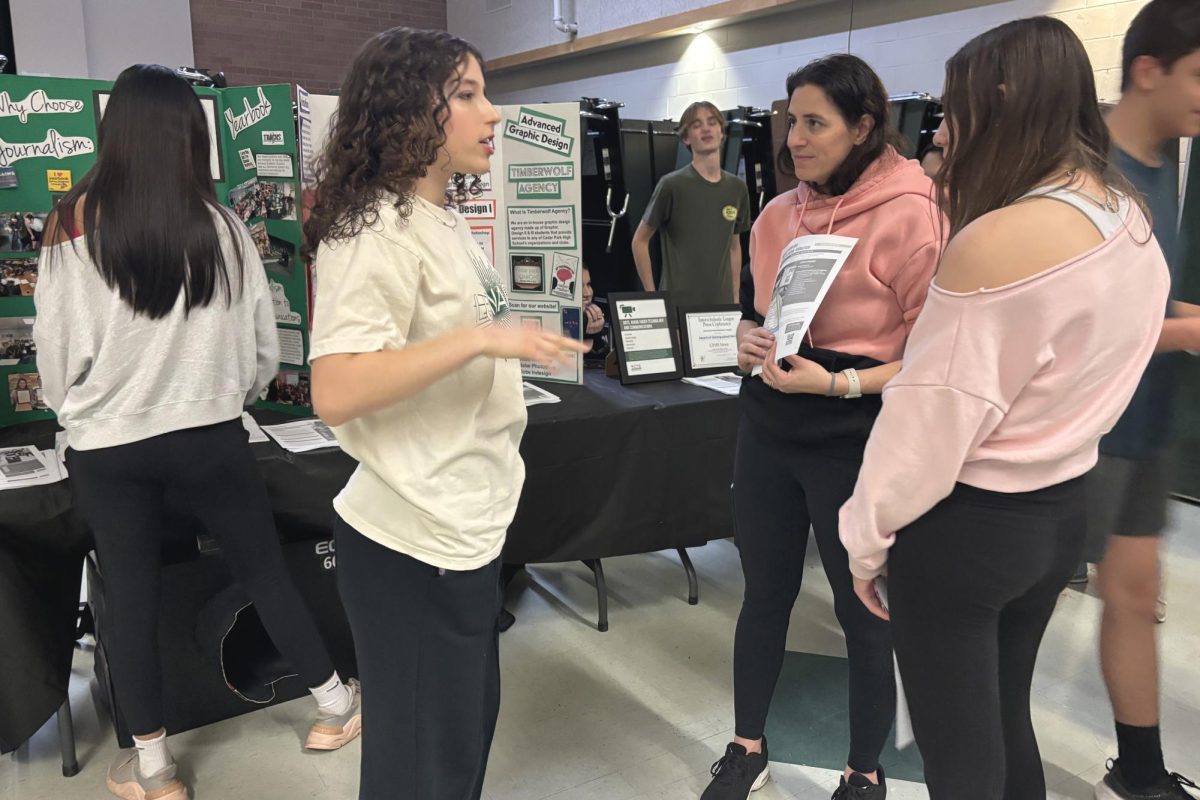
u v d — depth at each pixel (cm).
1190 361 166
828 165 145
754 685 172
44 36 625
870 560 112
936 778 113
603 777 186
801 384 143
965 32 406
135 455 157
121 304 152
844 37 466
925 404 98
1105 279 91
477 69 111
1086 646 239
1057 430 98
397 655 120
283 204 221
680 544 249
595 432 226
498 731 201
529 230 254
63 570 178
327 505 197
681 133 318
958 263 97
